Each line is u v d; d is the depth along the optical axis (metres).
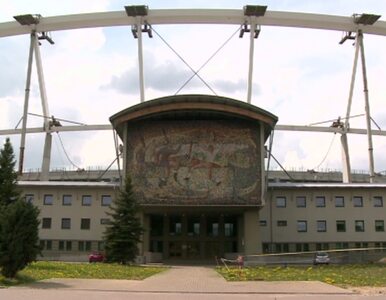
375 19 77.06
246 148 63.56
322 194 70.38
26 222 25.66
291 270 40.16
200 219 72.12
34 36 78.81
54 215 69.56
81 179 95.25
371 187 69.81
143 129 64.94
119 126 66.25
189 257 70.75
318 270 40.09
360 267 45.56
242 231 67.06
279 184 70.50
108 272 35.09
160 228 72.12
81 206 69.75
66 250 68.50
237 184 62.69
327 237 69.12
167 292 21.56
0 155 41.31
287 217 69.69
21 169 75.31
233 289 22.98
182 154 63.72
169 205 62.41
